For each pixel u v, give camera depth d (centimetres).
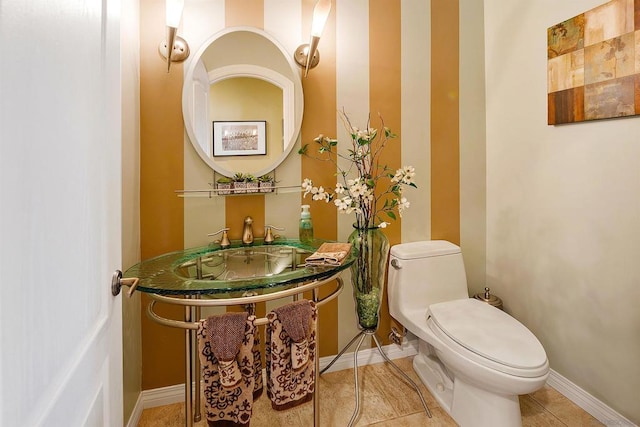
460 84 201
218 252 151
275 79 166
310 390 121
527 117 179
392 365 176
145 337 157
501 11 193
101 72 76
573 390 161
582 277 155
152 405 159
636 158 133
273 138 167
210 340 104
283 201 173
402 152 191
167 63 150
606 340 146
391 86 187
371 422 151
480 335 138
